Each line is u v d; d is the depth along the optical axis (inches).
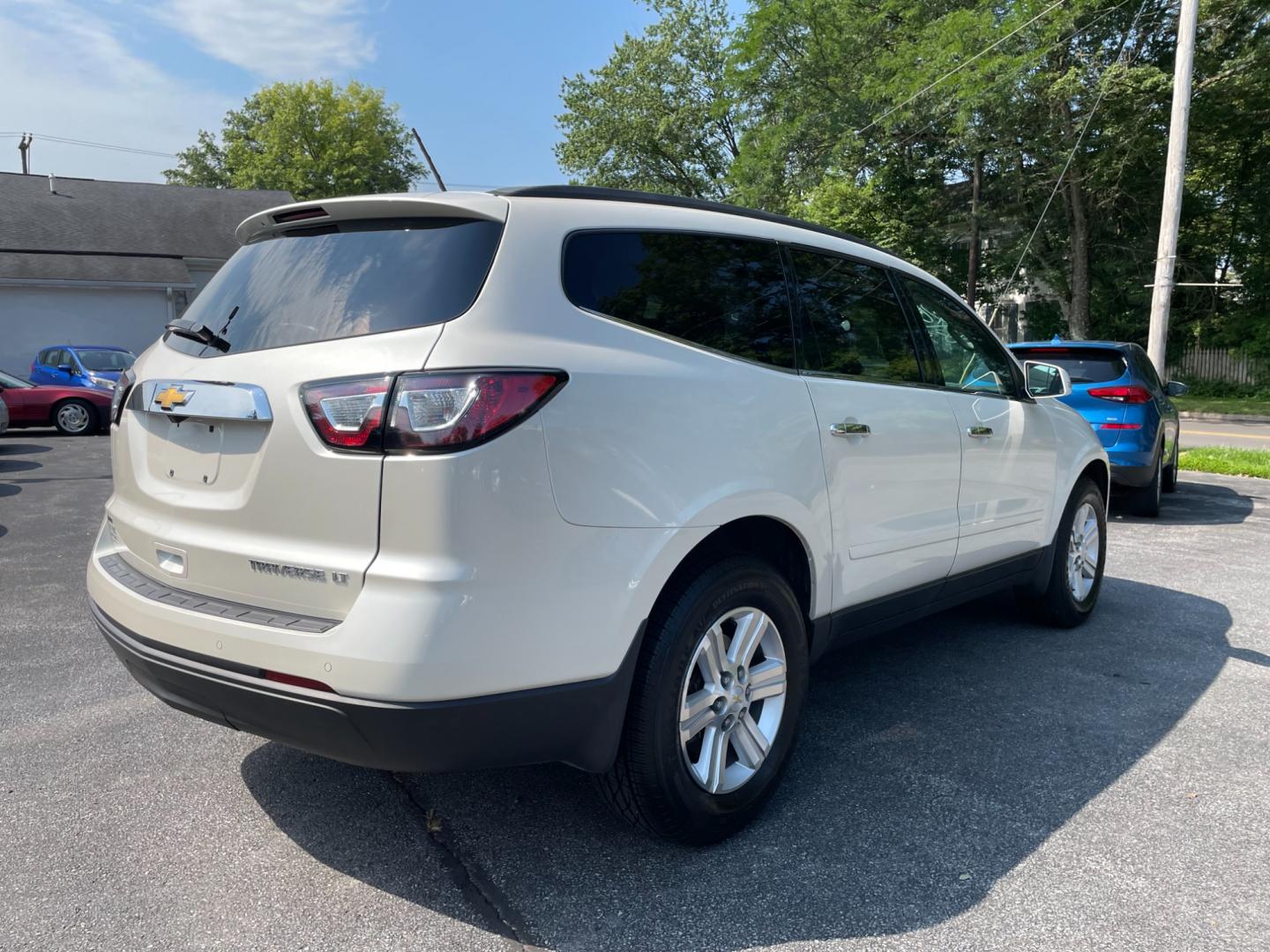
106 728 141.4
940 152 1064.2
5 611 204.7
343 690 84.0
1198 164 1048.2
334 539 87.7
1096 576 204.2
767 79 1071.6
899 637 191.6
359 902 96.6
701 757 107.3
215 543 96.3
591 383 93.5
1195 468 471.8
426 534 83.6
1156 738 139.8
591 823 113.7
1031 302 1273.4
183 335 108.2
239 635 90.3
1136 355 338.0
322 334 93.9
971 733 141.6
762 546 120.3
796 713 118.3
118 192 1197.1
